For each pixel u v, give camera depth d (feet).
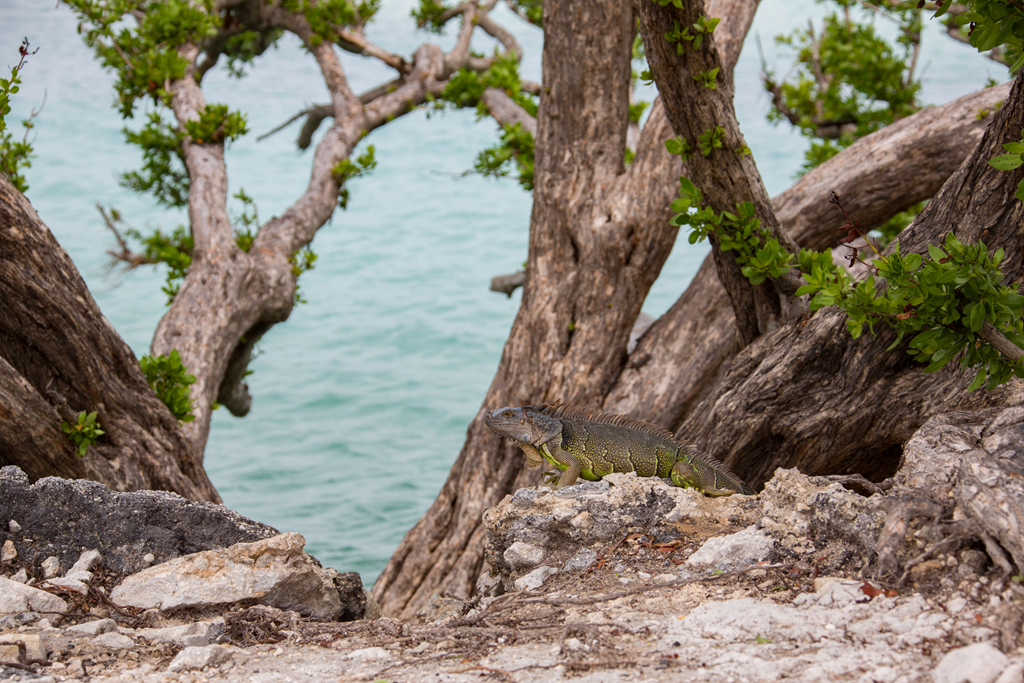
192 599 17.16
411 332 110.73
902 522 14.46
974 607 12.57
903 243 22.67
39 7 324.19
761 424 24.58
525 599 16.33
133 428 26.37
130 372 27.20
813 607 13.70
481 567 33.04
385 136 219.82
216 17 57.26
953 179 22.13
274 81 254.27
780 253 24.73
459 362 102.12
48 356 24.14
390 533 64.59
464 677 12.91
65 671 14.12
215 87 245.65
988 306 17.04
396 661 14.29
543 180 34.91
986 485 13.42
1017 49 18.62
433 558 34.53
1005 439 15.23
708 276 34.60
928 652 11.80
